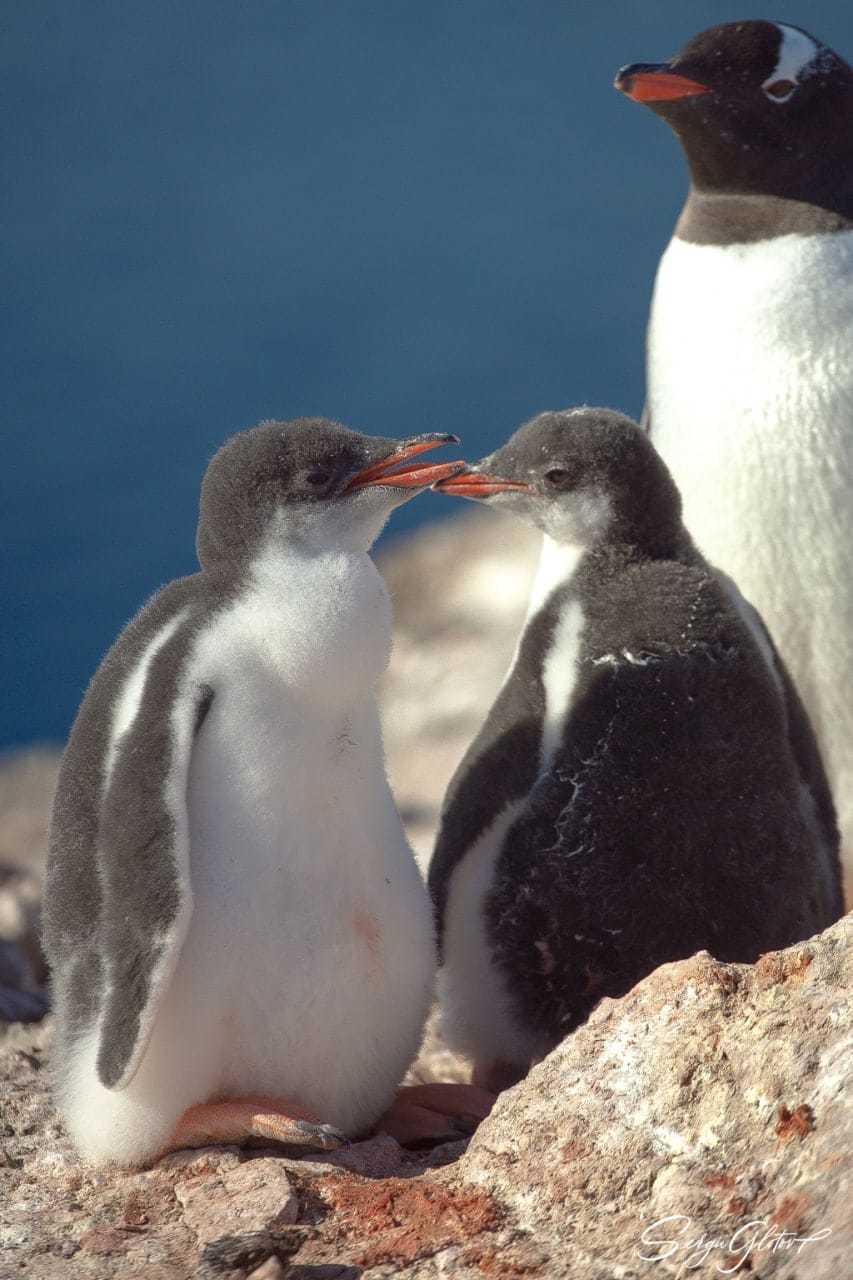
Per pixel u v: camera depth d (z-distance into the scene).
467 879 10.43
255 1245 8.09
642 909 10.00
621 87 13.36
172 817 8.70
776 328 12.71
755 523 12.82
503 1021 10.36
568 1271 7.59
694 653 10.32
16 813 24.80
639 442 11.02
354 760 9.17
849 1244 6.93
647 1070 8.27
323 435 9.60
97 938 9.02
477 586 28.39
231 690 8.98
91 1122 9.23
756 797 10.17
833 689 13.12
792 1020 8.07
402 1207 8.30
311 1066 9.27
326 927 9.11
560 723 10.35
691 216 13.58
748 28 13.30
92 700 9.48
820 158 13.17
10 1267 8.29
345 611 9.10
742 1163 7.76
